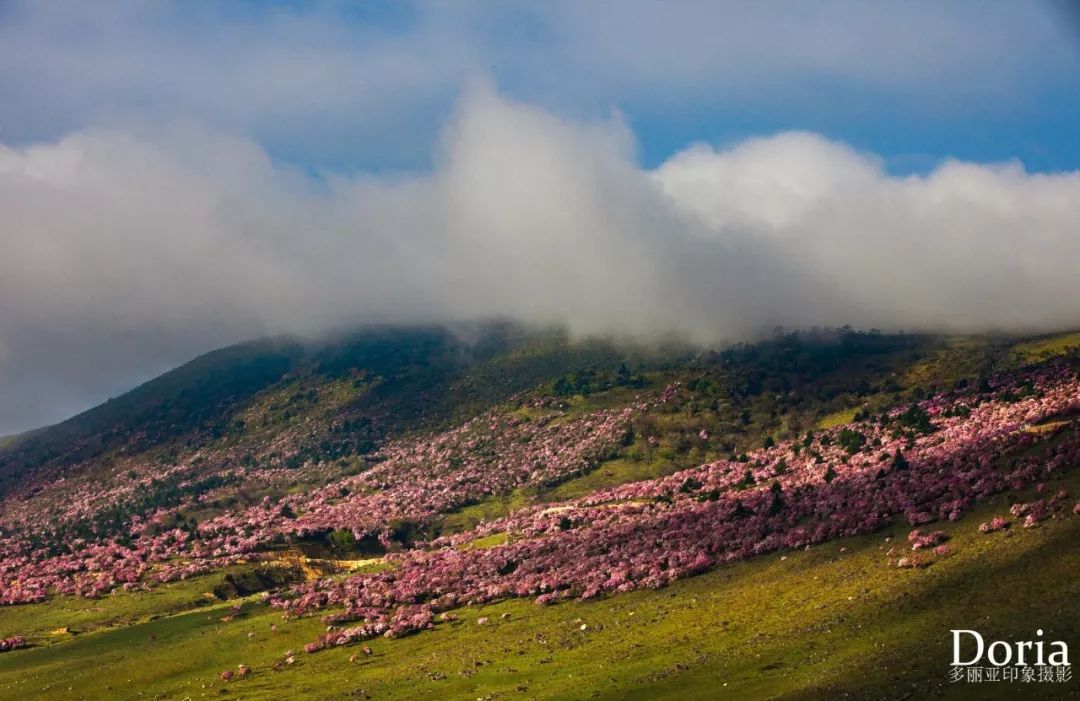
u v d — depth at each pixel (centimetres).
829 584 14588
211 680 16225
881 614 12731
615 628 15188
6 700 16438
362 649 16725
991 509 15275
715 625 14138
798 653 12188
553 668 13838
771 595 14875
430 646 16375
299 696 14662
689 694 11644
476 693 13362
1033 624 10950
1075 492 14562
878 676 10644
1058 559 12688
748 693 11225
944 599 12650
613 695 12150
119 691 16312
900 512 16625
